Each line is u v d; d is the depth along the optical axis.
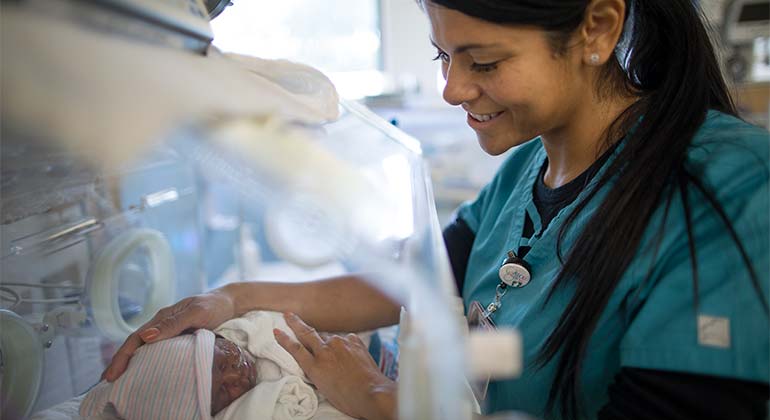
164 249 1.21
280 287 1.09
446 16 0.66
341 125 0.82
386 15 3.03
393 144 0.90
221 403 0.92
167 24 0.48
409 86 2.84
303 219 0.66
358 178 0.63
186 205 1.40
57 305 0.99
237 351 0.96
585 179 0.80
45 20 0.34
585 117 0.79
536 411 0.76
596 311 0.67
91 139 0.41
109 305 1.06
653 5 0.73
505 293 0.85
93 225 1.05
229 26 1.57
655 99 0.73
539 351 0.74
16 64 0.34
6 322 0.85
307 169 0.55
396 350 1.04
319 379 0.93
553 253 0.80
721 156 0.63
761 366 0.55
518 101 0.71
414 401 0.45
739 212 0.59
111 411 0.87
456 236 1.09
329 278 1.09
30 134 0.40
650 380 0.59
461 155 2.31
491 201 1.05
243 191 0.62
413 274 0.61
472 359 0.50
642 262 0.64
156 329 0.94
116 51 0.39
